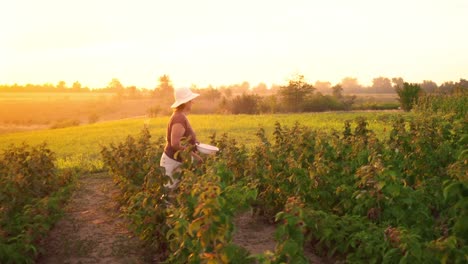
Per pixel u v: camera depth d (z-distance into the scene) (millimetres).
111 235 7820
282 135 9102
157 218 6340
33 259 6613
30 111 137750
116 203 9695
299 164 7453
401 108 46906
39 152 10227
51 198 7492
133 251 6977
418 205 5652
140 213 6496
